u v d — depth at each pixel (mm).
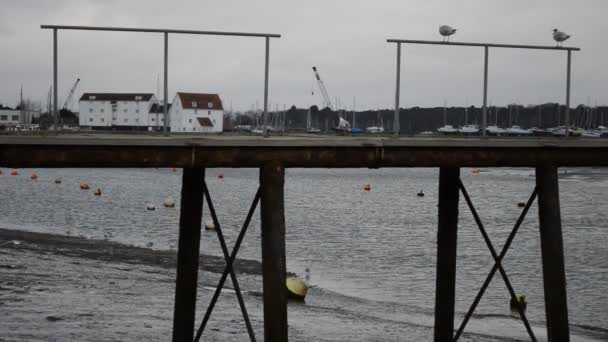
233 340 27953
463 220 72250
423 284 40781
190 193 20797
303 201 94188
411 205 90125
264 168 17812
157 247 50250
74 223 64438
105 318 30391
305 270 44156
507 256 49781
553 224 20109
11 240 49344
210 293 35375
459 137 22203
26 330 28016
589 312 35062
